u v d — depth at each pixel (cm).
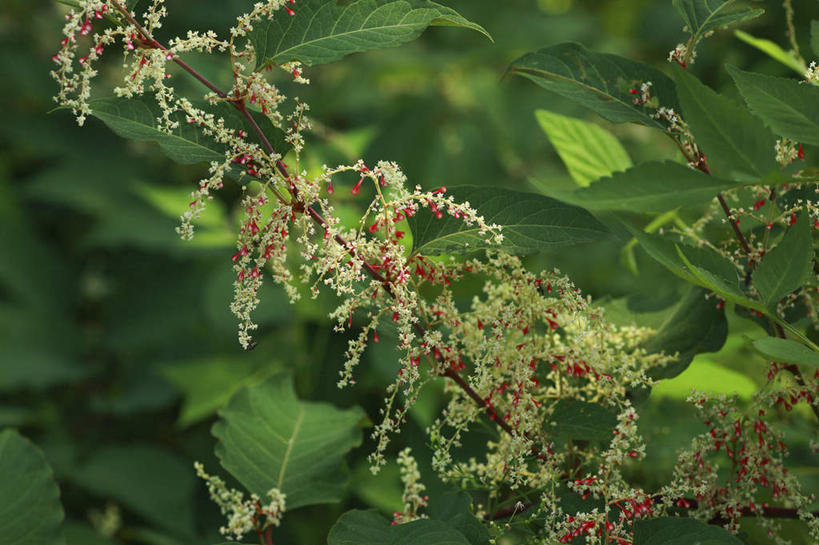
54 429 263
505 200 130
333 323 201
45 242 326
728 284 126
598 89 133
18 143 325
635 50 333
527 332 131
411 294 128
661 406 148
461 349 133
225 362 214
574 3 359
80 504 245
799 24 236
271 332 216
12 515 133
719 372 145
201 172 333
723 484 135
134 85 127
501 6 320
